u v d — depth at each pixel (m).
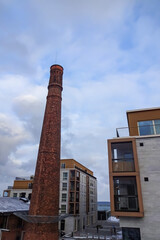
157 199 13.96
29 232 18.92
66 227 41.88
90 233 37.84
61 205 44.72
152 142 15.63
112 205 14.35
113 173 15.32
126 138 16.22
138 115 18.64
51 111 24.45
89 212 56.69
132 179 15.87
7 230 19.25
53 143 22.78
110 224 58.41
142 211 13.74
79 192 48.50
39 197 19.81
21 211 22.62
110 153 16.06
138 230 13.73
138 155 15.57
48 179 20.88
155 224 13.44
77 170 49.41
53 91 25.81
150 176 14.72
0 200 24.41
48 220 18.94
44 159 21.70
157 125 17.73
